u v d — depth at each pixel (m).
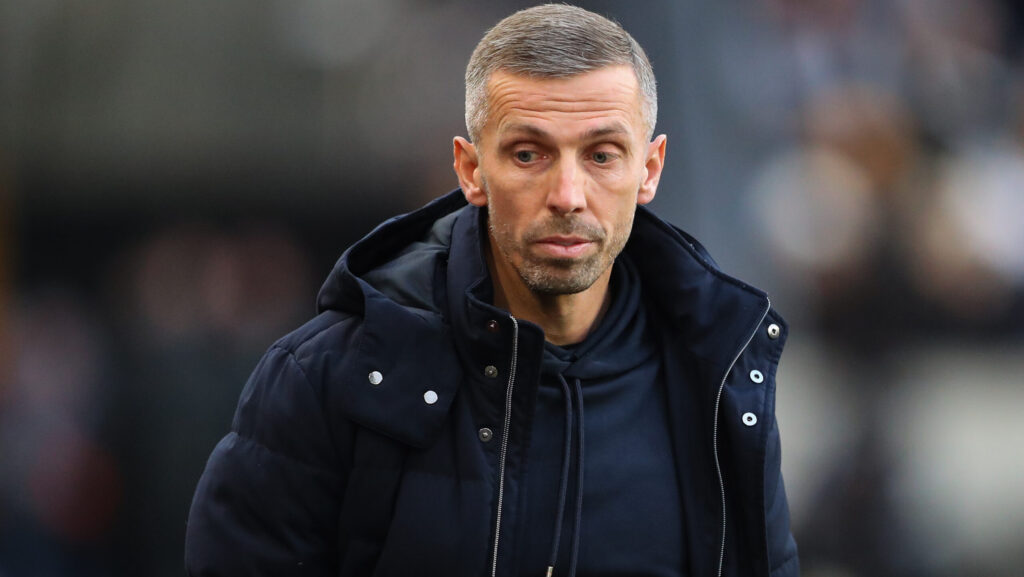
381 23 22.95
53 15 22.06
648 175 7.84
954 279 25.31
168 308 21.88
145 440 20.34
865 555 22.31
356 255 8.05
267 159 22.75
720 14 23.67
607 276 7.87
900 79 26.53
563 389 7.71
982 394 24.69
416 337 7.61
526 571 7.51
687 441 7.90
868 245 24.64
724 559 7.89
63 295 22.22
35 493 20.25
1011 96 28.28
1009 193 26.78
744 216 23.34
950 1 28.06
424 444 7.47
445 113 23.05
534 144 7.17
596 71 7.16
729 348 7.86
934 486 23.27
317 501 7.56
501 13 23.08
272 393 7.68
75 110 22.33
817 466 22.80
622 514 7.65
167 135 22.53
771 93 24.31
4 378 20.88
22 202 22.34
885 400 23.73
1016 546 23.16
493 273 7.93
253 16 22.55
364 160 22.89
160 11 22.30
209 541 7.65
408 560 7.37
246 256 22.47
